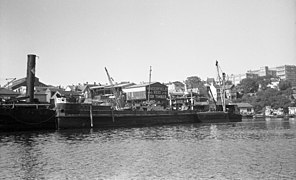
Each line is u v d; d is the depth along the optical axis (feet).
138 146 126.31
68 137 162.91
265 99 508.94
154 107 337.93
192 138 153.89
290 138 142.10
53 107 224.12
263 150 106.93
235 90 617.62
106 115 245.65
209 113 334.24
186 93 428.56
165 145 128.26
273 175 72.74
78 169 83.97
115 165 88.28
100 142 140.77
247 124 278.05
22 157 102.27
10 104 198.29
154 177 74.43
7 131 191.93
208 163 87.76
